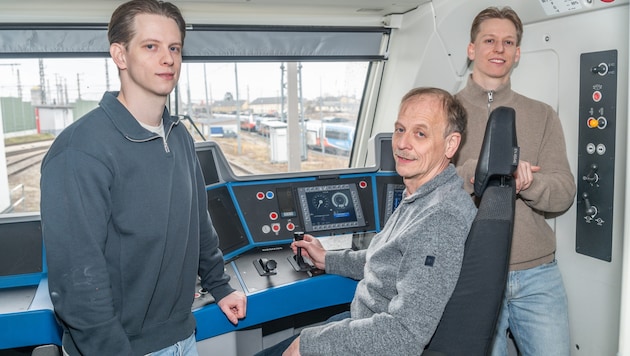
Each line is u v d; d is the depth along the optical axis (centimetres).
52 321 178
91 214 128
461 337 138
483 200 144
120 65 139
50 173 127
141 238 138
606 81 210
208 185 244
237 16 282
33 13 246
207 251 183
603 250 219
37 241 211
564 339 216
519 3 236
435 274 139
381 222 278
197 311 181
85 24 257
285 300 202
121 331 135
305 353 154
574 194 210
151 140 141
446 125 155
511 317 223
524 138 212
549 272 215
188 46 283
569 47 225
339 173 277
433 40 293
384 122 351
